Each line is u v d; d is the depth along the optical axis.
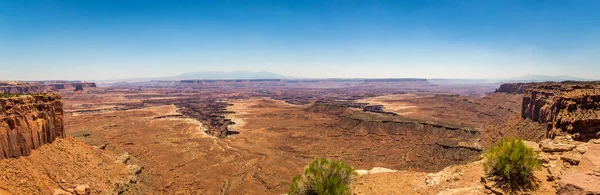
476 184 21.69
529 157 19.88
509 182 19.88
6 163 41.25
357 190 25.67
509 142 21.19
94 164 54.78
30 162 44.44
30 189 40.81
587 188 15.91
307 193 23.80
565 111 56.16
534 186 18.94
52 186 43.72
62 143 53.69
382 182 27.31
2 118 41.72
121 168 59.06
